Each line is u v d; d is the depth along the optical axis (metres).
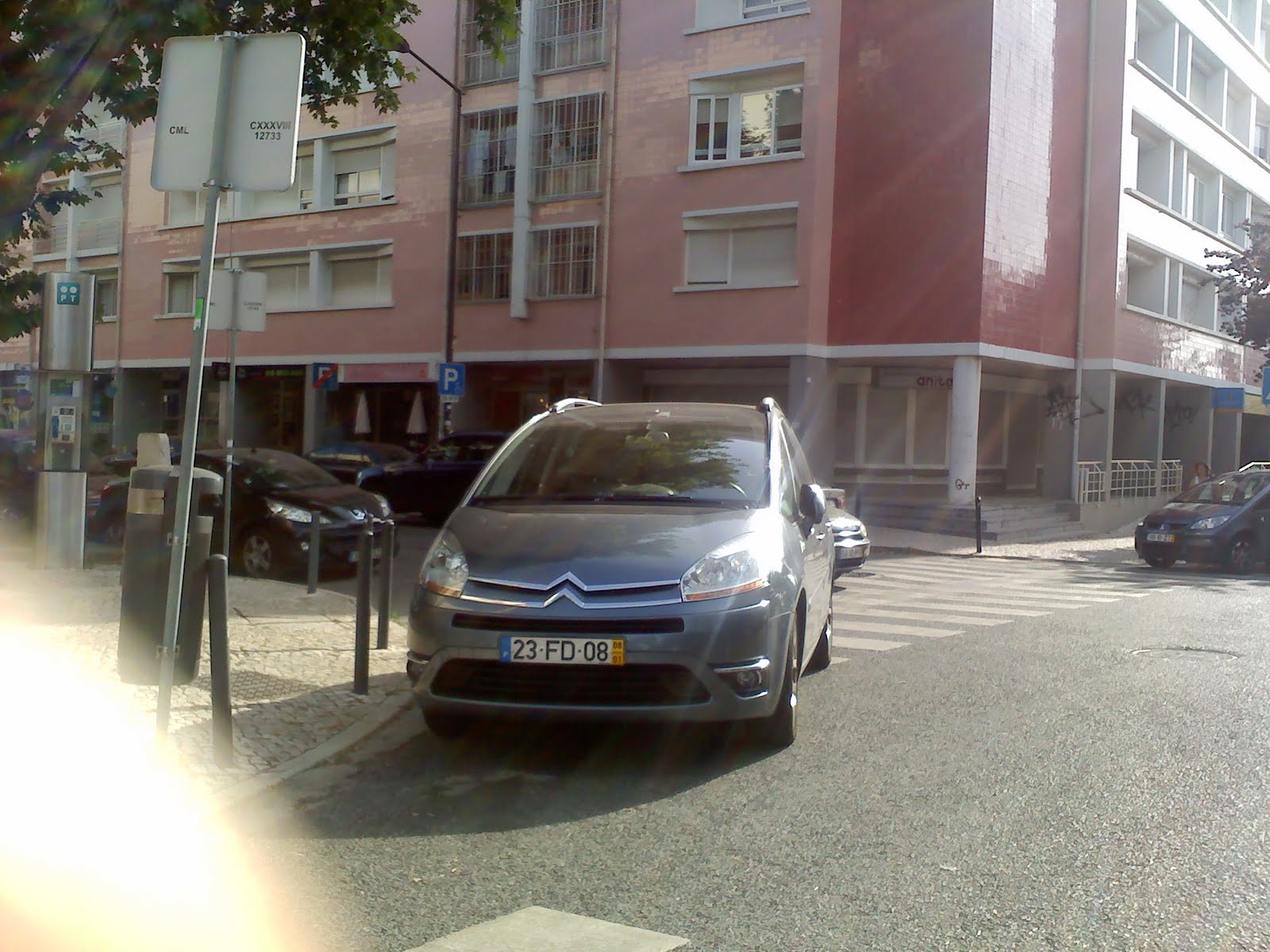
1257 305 25.66
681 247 25.00
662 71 25.25
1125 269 27.73
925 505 23.70
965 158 23.38
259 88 5.72
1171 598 13.80
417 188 28.95
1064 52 26.22
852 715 7.20
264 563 13.31
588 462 7.16
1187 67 30.56
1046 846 4.82
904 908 4.17
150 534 6.04
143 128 34.25
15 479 15.95
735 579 5.91
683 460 7.11
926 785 5.69
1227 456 35.53
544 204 26.73
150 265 34.22
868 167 24.22
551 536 6.14
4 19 9.03
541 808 5.35
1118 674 8.55
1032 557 20.12
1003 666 8.92
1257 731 6.77
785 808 5.34
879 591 14.33
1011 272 24.25
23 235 11.56
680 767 6.01
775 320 23.98
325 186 30.78
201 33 10.15
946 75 23.52
